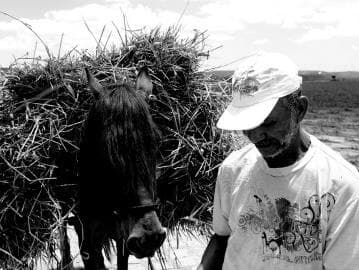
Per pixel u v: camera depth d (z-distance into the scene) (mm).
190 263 5258
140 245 2896
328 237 1919
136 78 3715
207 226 4098
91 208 3492
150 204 2955
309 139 2051
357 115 27156
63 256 3777
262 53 1924
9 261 3543
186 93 4051
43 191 3645
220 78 4344
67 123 3789
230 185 2160
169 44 4219
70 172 3834
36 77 3977
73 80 3906
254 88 1850
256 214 2039
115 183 3000
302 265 1946
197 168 3963
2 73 4090
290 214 1950
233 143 4188
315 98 47875
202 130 4051
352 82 115688
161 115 3908
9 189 3502
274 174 1975
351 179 1893
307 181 1928
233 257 2125
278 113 1854
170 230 4117
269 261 2006
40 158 3613
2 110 3859
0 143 3580
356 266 1855
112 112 3047
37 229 3578
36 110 3785
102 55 4230
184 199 4027
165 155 3943
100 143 3068
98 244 3723
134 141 2959
